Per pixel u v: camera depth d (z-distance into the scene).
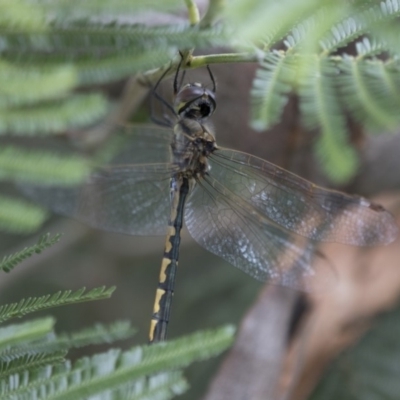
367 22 0.52
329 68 0.61
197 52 0.67
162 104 0.68
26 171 0.53
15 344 0.61
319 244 0.71
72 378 0.59
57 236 0.61
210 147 0.68
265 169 0.68
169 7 0.51
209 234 0.68
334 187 0.72
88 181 0.68
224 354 0.73
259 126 0.61
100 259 0.78
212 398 0.69
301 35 0.54
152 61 0.52
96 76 0.52
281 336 0.70
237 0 0.46
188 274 0.77
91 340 0.61
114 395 0.58
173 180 0.68
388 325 0.73
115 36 0.51
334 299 0.70
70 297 0.61
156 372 0.58
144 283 0.78
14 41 0.50
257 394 0.69
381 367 0.73
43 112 0.52
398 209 0.72
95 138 0.70
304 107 0.61
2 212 0.56
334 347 0.70
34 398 0.59
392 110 0.61
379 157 0.71
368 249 0.71
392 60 0.61
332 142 0.59
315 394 0.73
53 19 0.50
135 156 0.70
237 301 0.76
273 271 0.68
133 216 0.69
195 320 0.76
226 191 0.68
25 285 0.77
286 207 0.68
